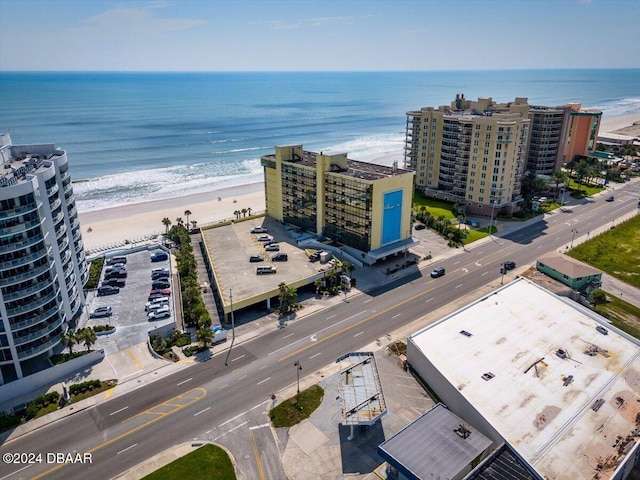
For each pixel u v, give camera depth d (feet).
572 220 481.87
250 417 214.90
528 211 492.54
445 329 251.80
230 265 349.61
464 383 209.77
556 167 615.16
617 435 180.04
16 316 226.58
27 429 208.74
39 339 238.48
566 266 342.64
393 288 336.08
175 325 286.66
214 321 293.64
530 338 241.35
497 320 258.16
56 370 239.30
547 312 264.93
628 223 468.75
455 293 328.29
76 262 289.53
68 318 265.95
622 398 199.00
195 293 302.25
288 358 257.34
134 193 633.61
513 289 291.79
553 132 596.70
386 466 185.68
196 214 539.29
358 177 361.30
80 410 219.61
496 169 467.52
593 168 605.73
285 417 214.28
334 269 337.52
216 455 193.16
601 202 542.57
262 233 417.49
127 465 189.06
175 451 195.83
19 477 184.34
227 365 251.60
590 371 215.51
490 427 183.62
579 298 319.06
